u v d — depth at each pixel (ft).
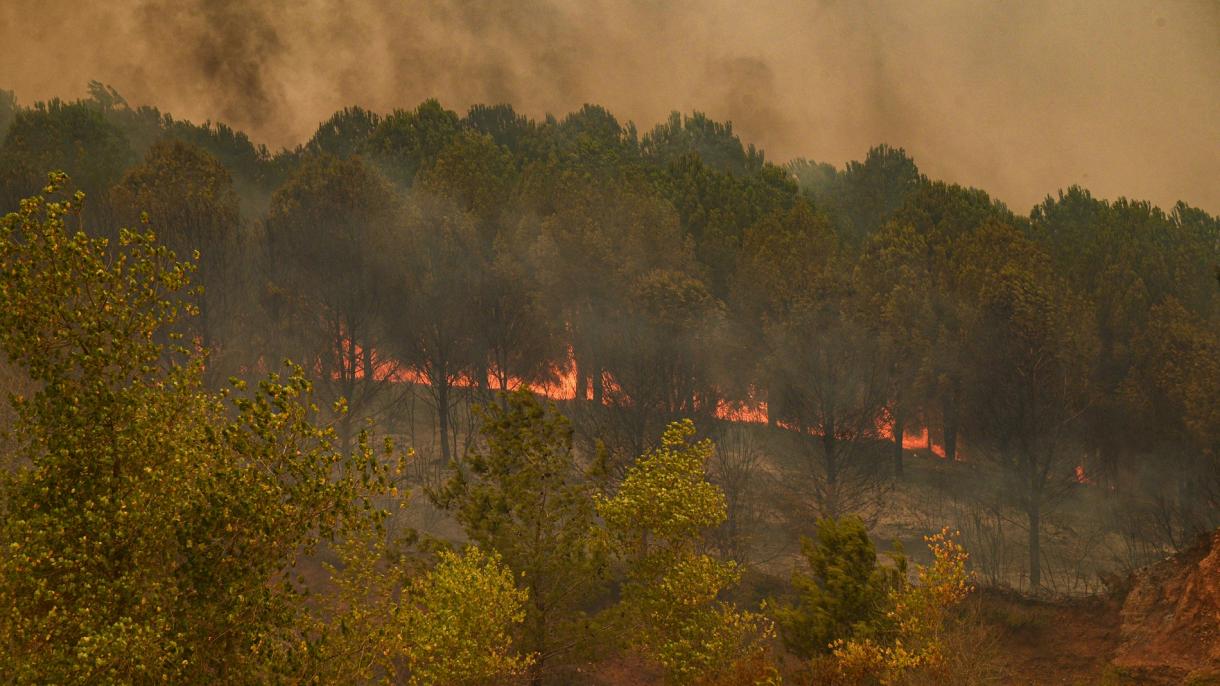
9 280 65.77
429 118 458.50
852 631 129.80
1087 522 301.02
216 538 71.67
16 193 300.81
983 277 311.27
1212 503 264.11
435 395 323.98
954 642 117.60
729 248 355.36
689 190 388.16
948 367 298.56
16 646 63.57
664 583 126.00
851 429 273.13
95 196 294.87
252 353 264.31
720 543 211.00
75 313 68.08
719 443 287.28
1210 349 284.61
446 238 320.50
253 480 72.43
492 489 141.18
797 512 255.29
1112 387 304.71
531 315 315.78
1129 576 158.61
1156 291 319.68
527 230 328.29
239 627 71.31
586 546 139.44
